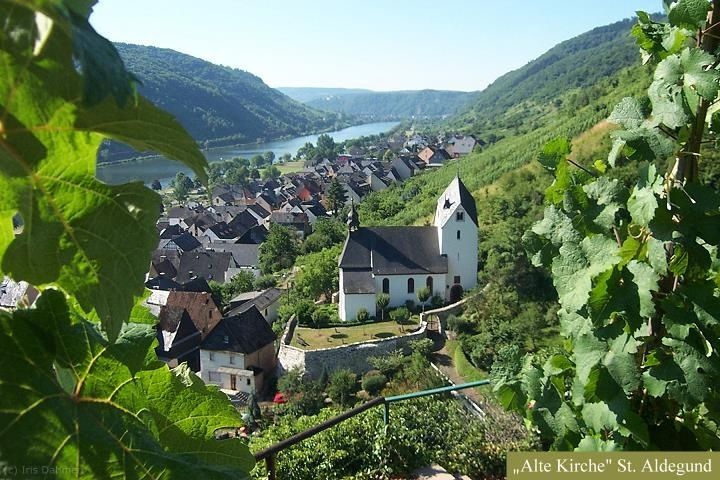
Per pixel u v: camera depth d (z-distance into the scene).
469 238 43.53
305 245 66.25
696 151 3.44
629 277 3.29
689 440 3.77
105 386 1.51
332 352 33.53
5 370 1.25
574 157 57.78
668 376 3.27
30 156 1.15
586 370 3.35
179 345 38.28
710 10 3.37
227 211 95.94
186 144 1.25
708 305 3.26
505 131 151.88
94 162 1.23
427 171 117.75
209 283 54.84
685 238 3.19
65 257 1.25
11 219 1.32
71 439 1.27
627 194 3.65
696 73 3.05
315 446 7.39
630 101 3.54
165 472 1.39
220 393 1.87
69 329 1.46
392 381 29.88
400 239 44.09
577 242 3.66
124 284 1.29
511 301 35.91
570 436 4.05
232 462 1.92
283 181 129.50
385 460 7.04
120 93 0.96
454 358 32.94
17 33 0.93
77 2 0.97
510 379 4.38
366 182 117.75
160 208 1.34
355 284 41.38
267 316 46.78
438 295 43.31
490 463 7.27
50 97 1.07
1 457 1.14
